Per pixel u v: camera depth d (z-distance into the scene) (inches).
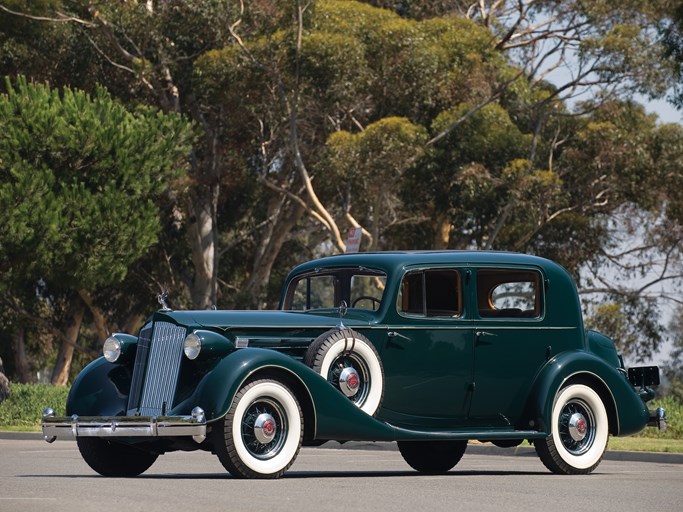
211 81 2301.9
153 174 1967.3
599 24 2333.9
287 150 2459.4
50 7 2358.5
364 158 2151.8
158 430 647.8
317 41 2175.2
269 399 666.8
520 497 582.6
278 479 667.4
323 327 722.8
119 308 2898.6
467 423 757.9
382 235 2800.2
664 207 2709.2
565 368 774.5
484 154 2437.3
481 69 2422.5
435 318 745.6
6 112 1828.2
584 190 2583.7
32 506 500.7
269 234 2775.6
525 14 2500.0
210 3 2229.3
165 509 491.8
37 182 1814.7
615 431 795.4
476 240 2655.0
